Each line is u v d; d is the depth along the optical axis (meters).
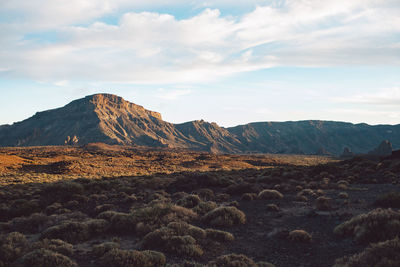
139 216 13.31
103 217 15.02
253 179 34.44
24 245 10.10
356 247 9.24
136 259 8.28
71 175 57.47
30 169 68.44
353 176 32.41
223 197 21.98
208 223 13.99
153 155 155.88
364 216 10.64
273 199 21.08
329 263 8.29
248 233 12.27
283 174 36.44
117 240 11.31
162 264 8.47
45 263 8.02
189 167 96.69
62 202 23.03
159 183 33.00
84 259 9.27
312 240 10.73
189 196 19.55
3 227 14.45
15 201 21.97
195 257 9.20
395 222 9.27
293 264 8.52
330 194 21.42
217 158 140.12
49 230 11.98
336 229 11.16
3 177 50.91
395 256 6.78
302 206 17.64
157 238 10.45
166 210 14.36
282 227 13.02
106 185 31.56
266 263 8.20
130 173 64.69
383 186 24.28
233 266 7.81
